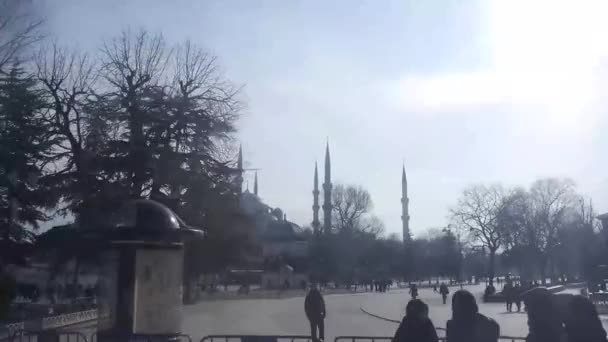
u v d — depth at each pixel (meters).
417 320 8.30
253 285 102.00
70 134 41.09
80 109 41.09
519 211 87.88
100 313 13.72
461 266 132.00
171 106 43.34
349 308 48.25
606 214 88.81
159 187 42.19
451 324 8.05
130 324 13.30
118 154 41.25
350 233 111.94
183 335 14.21
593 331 8.17
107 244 13.87
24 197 39.25
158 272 13.66
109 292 13.64
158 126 42.47
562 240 87.56
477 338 7.84
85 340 15.98
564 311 8.34
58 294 40.56
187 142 44.06
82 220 39.09
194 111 44.19
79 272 41.81
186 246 44.78
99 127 40.97
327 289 93.62
